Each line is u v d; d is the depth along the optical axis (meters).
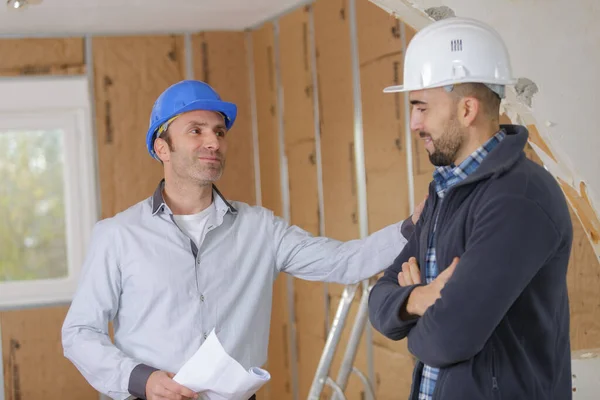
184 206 2.32
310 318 4.28
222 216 2.31
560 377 1.58
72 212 4.63
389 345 3.46
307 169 4.21
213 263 2.26
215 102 2.25
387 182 3.46
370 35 3.52
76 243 4.64
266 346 2.38
